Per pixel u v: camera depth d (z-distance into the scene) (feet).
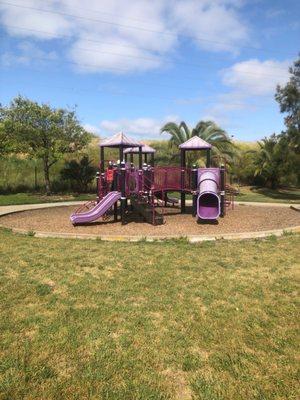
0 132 77.05
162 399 11.30
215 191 45.16
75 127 84.12
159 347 14.20
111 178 47.75
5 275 22.59
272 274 23.11
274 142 118.52
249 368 12.89
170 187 51.88
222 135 97.76
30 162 96.48
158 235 35.37
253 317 16.81
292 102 90.58
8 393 11.46
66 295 19.39
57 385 11.87
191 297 19.21
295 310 17.61
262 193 107.86
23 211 54.29
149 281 21.62
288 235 36.37
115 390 11.66
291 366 13.01
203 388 11.78
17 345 14.24
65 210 56.29
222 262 25.64
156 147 107.65
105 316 16.83
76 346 14.20
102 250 29.12
